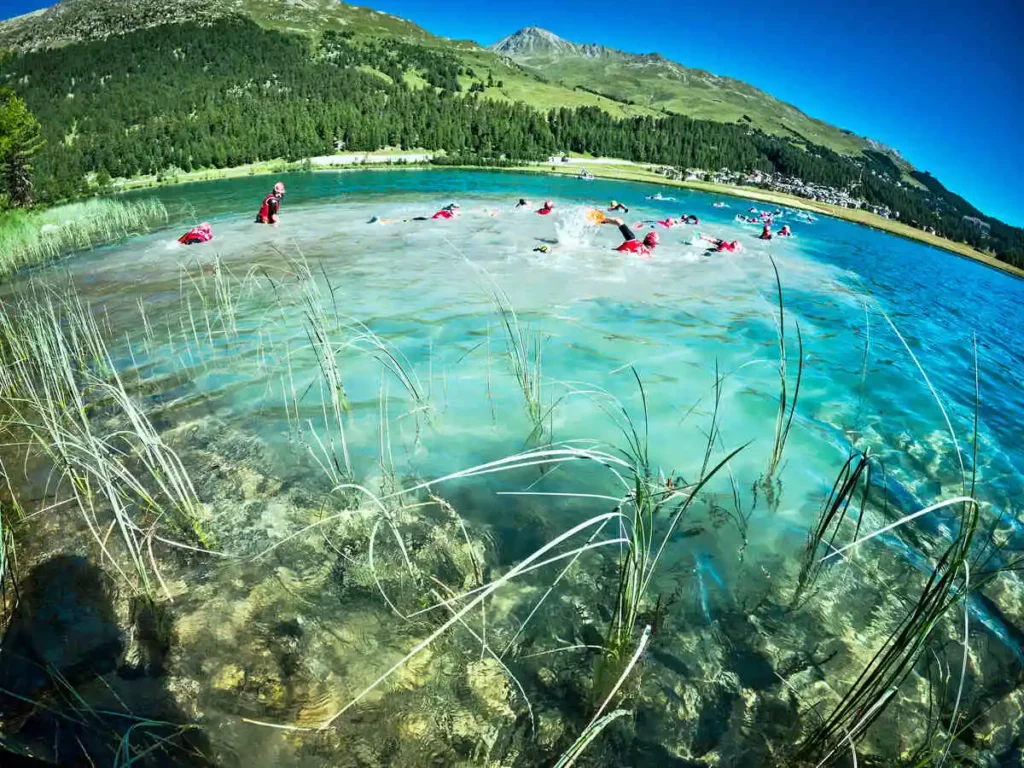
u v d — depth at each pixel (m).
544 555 3.40
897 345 8.16
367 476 4.16
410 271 10.61
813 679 2.66
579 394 5.69
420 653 2.70
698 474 4.35
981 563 3.56
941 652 2.87
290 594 3.04
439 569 3.25
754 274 12.03
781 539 3.64
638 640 2.79
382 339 6.97
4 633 2.72
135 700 2.40
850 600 3.17
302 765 2.18
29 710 2.32
